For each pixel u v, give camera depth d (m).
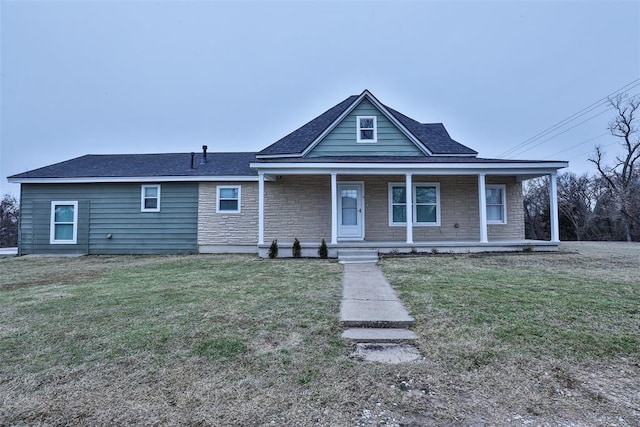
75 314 4.26
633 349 3.02
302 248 9.73
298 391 2.40
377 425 2.00
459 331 3.49
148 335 3.49
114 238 12.45
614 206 25.45
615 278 6.02
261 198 9.88
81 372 2.72
